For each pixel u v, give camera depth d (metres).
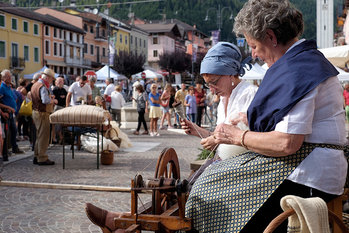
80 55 79.69
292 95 2.19
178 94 20.28
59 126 12.43
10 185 7.21
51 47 70.06
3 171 8.46
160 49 111.44
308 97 2.19
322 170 2.26
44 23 67.75
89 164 9.45
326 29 64.19
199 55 96.88
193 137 16.14
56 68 72.19
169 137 16.17
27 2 96.38
